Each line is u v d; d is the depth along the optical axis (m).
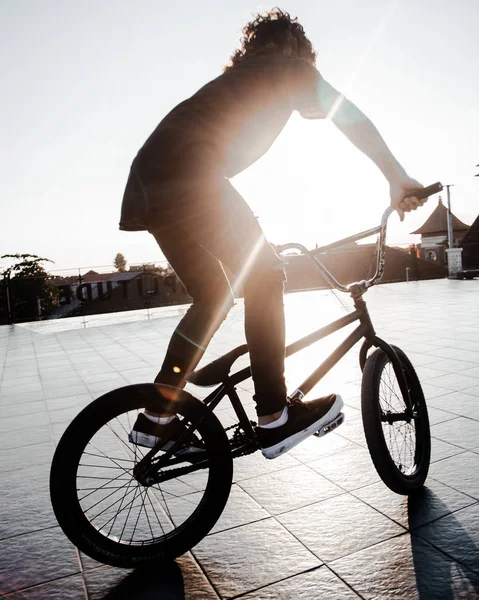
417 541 1.72
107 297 16.17
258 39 1.77
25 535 1.99
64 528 1.56
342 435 2.86
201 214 1.57
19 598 1.57
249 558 1.71
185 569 1.68
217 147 1.60
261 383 1.71
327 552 1.70
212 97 1.60
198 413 1.72
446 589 1.47
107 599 1.55
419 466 2.13
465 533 1.75
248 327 1.71
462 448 2.53
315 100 1.64
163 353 6.73
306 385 1.95
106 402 1.59
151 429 1.72
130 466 2.69
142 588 1.59
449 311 8.60
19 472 2.71
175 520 2.02
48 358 7.11
